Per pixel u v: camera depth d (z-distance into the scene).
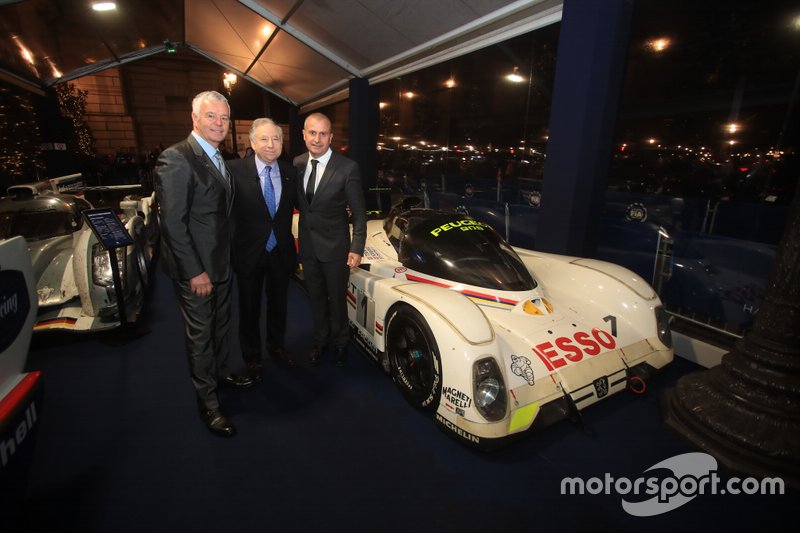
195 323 1.95
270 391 2.44
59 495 1.64
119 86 16.17
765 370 1.91
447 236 2.62
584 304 2.45
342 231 2.49
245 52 9.51
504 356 1.91
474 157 7.23
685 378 2.29
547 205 3.48
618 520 1.59
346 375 2.63
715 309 2.85
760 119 3.56
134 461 1.84
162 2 7.23
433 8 4.61
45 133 9.59
